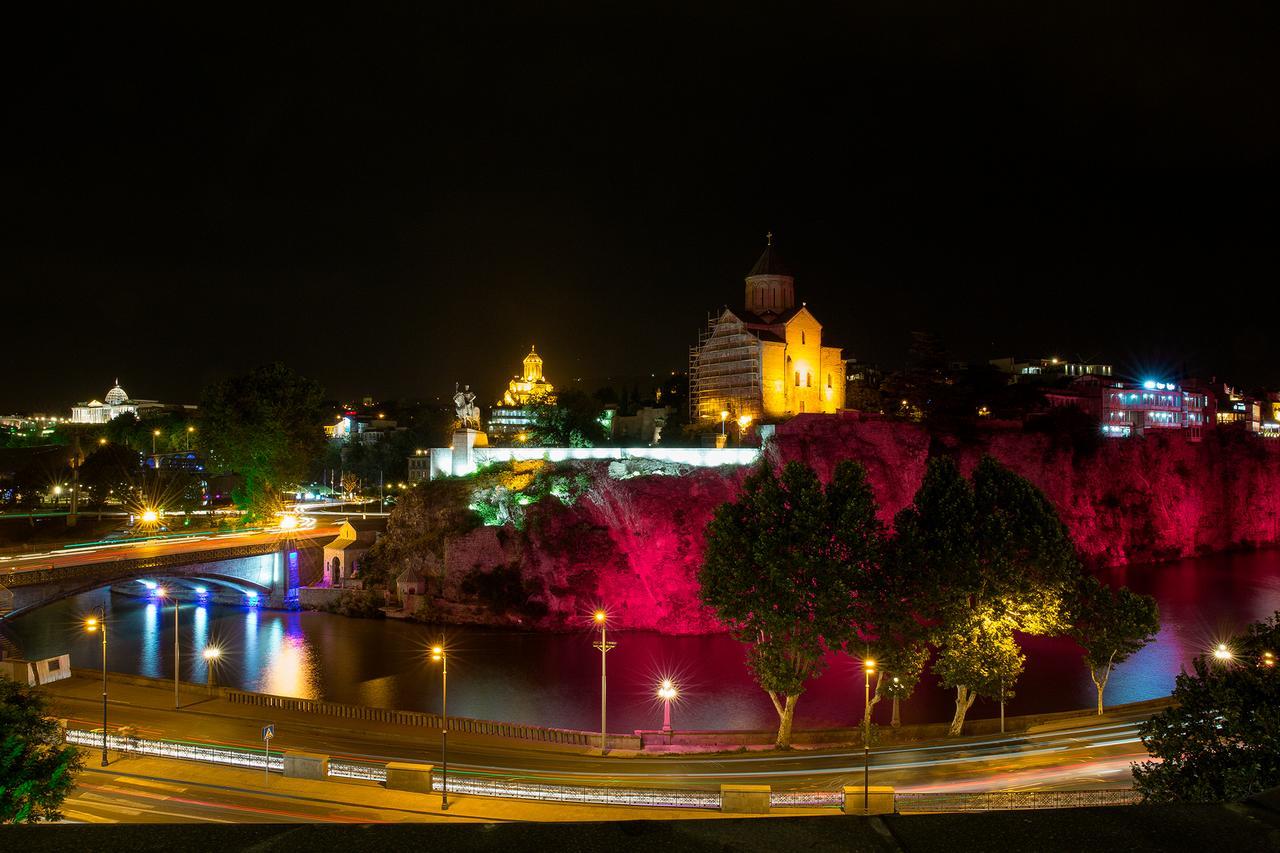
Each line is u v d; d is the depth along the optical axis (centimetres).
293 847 409
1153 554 15900
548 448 13475
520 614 11350
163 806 4384
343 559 12706
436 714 6944
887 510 12619
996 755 5209
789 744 5947
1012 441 14638
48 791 3288
